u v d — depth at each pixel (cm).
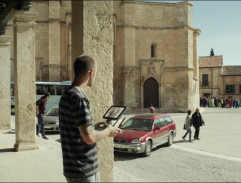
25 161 838
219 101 5756
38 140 1301
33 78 1006
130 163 1160
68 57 3691
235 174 992
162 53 3975
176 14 3934
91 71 336
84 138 306
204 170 1046
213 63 6694
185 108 3859
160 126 1485
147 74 3941
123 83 3775
